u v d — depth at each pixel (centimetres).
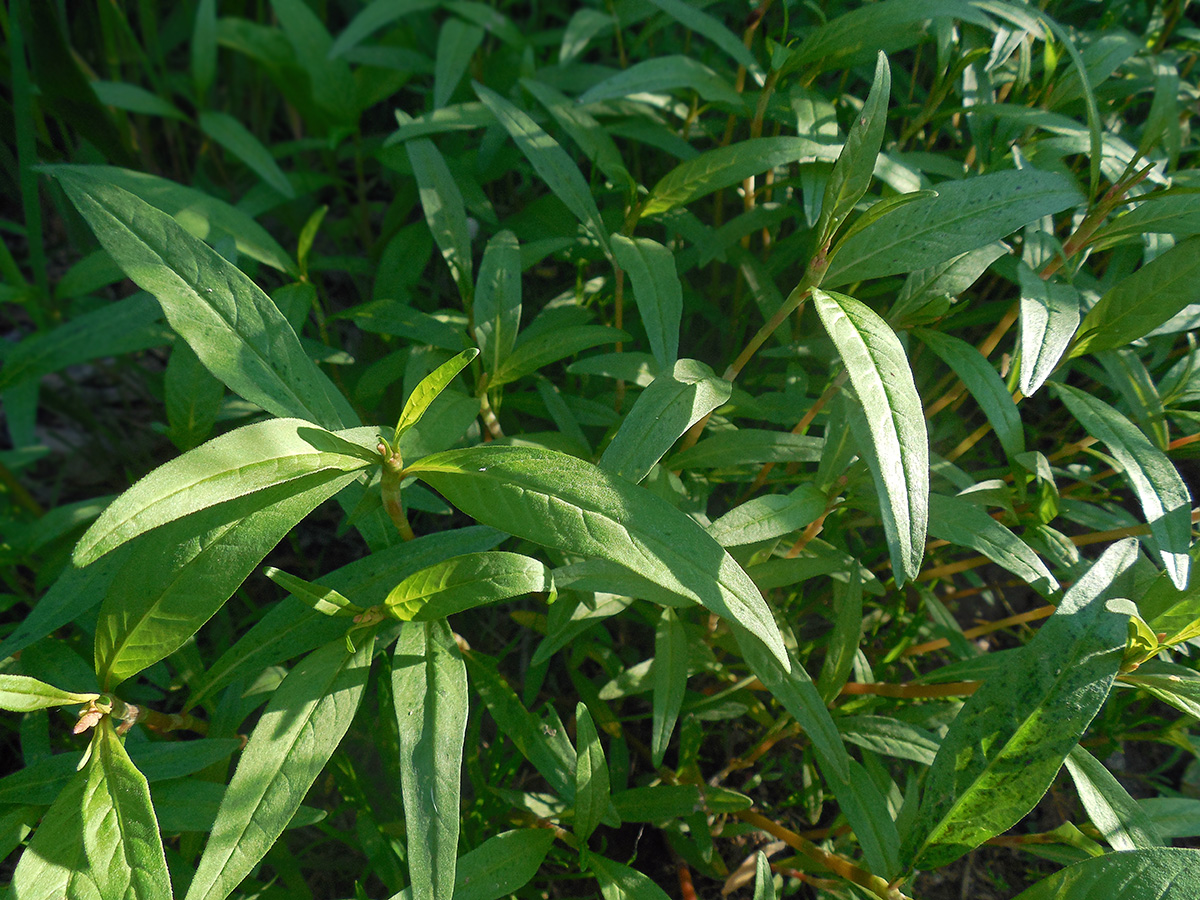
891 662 50
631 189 46
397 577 35
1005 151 46
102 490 66
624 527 31
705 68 48
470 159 59
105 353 48
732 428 43
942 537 39
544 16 76
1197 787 51
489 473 32
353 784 43
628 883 37
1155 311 39
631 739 52
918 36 46
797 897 48
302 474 31
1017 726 34
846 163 33
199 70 64
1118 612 34
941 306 39
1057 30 40
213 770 39
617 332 44
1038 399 62
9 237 76
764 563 42
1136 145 50
